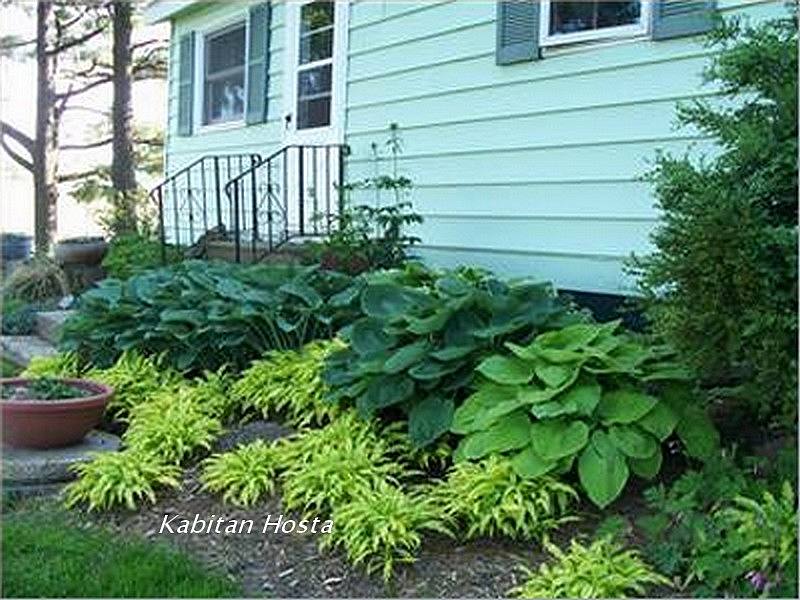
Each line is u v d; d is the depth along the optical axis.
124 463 3.78
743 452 3.48
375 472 3.42
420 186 6.62
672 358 3.43
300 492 3.37
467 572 2.93
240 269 5.73
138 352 5.17
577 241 5.36
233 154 9.48
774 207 3.15
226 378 4.80
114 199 12.91
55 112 17.05
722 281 3.01
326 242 6.31
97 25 16.70
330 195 7.56
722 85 3.90
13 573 3.09
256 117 8.93
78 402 4.28
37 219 16.16
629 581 2.68
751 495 2.97
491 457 3.24
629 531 3.02
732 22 3.71
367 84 7.20
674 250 3.14
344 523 3.11
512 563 2.96
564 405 3.20
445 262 6.38
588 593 2.64
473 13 6.09
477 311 3.86
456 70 6.25
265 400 4.38
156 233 10.43
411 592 2.86
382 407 3.71
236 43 9.70
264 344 4.97
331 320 4.83
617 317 5.05
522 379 3.38
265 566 3.12
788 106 3.12
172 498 3.71
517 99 5.75
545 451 3.15
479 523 3.04
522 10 5.66
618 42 5.09
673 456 3.53
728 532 2.74
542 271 5.59
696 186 3.15
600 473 3.06
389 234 6.23
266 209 8.27
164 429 4.05
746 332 2.99
